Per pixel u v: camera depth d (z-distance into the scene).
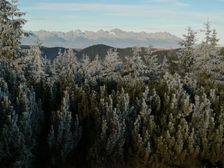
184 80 14.95
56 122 10.11
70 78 13.57
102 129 10.12
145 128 10.70
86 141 10.70
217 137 10.97
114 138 10.03
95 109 10.73
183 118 10.93
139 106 11.61
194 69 44.25
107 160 10.27
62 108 10.19
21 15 31.03
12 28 30.23
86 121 10.80
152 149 10.50
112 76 15.01
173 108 11.44
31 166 9.70
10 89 11.27
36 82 12.88
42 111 10.66
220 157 10.90
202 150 11.02
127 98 10.95
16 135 8.99
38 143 10.23
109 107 10.44
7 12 30.48
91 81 13.49
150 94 12.42
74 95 11.32
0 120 9.48
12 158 9.09
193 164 10.73
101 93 11.50
